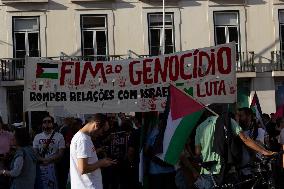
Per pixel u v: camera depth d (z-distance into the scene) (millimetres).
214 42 23000
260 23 23141
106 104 8961
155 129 8648
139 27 22797
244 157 7727
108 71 8961
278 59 23016
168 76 8922
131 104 8922
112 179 10062
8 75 22375
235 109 9484
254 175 7691
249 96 23141
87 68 8961
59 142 9680
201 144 7629
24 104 8984
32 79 8984
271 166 7609
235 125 7582
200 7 23000
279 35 23141
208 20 22984
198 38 22984
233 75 8867
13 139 9195
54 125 10945
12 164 8484
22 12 22562
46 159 9266
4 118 22328
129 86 8945
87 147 6445
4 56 22500
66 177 10391
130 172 10078
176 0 22859
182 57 8914
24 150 8375
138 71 8945
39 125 11328
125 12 22797
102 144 9703
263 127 11766
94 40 22750
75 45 22656
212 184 7473
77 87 8961
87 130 6582
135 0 22797
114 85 8953
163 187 8414
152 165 8461
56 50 22609
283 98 23047
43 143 9672
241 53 23016
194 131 8664
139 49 22781
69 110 8961
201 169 7637
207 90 8906
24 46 22625
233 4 23031
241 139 7562
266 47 23141
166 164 8367
